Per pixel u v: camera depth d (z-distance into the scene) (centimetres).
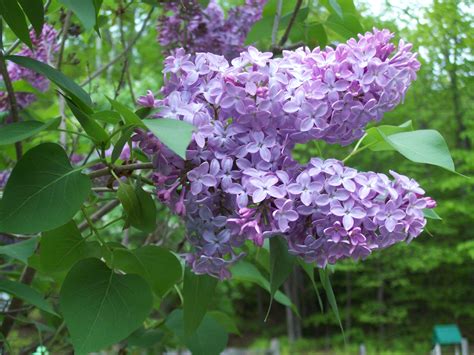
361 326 458
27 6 37
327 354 401
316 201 34
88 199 53
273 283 37
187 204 36
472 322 427
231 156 36
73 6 32
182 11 71
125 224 38
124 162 40
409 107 290
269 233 35
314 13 64
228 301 305
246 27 74
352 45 37
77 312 36
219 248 36
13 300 58
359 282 384
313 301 477
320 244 35
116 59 69
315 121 35
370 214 35
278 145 36
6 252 48
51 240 42
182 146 30
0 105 68
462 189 339
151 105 36
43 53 70
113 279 38
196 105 36
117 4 74
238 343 444
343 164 39
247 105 35
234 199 36
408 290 409
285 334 456
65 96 36
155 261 44
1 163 65
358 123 37
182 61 37
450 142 326
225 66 37
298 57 38
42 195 34
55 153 35
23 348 67
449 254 344
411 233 37
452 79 257
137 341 52
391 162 323
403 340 409
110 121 37
